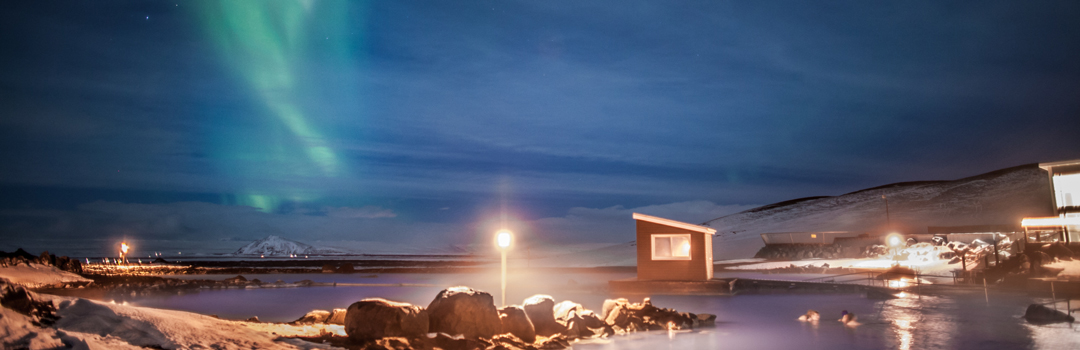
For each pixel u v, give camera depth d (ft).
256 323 39.17
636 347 40.68
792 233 189.57
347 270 201.87
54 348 20.94
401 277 158.81
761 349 39.96
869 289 79.92
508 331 38.91
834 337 44.73
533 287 107.96
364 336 33.30
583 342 42.45
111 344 23.50
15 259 112.27
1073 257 83.30
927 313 57.93
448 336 34.06
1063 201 98.84
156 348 24.43
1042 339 41.86
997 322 50.62
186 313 33.40
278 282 119.65
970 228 189.67
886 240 159.02
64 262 133.59
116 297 86.69
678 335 46.14
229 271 202.69
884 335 45.27
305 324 42.45
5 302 23.59
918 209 362.53
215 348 26.04
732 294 84.23
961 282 88.58
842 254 164.35
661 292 87.25
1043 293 71.41
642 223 92.12
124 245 239.91
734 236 351.25
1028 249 87.61
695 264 88.53
